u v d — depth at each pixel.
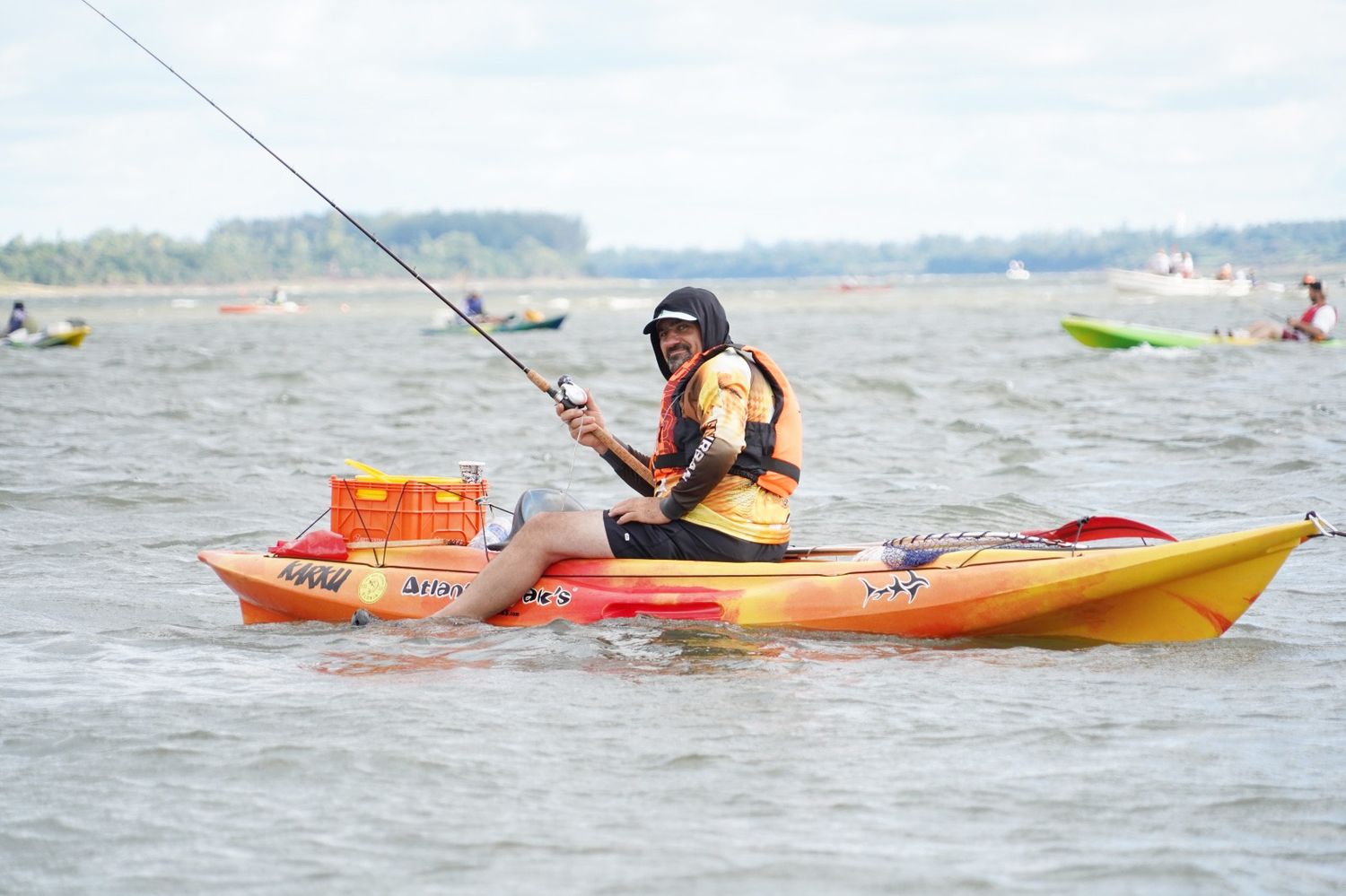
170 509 29.84
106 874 10.81
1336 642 17.45
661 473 18.16
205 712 14.74
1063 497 30.36
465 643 17.64
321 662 17.02
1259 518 27.08
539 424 46.00
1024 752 13.30
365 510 19.80
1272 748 13.34
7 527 27.52
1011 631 17.45
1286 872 10.65
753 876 10.64
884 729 13.98
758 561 18.36
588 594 18.47
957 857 10.95
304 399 54.94
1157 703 14.83
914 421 45.91
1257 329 74.44
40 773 12.95
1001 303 188.38
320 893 10.43
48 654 17.67
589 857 11.01
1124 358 68.56
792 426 18.34
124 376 67.19
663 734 13.88
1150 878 10.55
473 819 11.76
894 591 17.62
